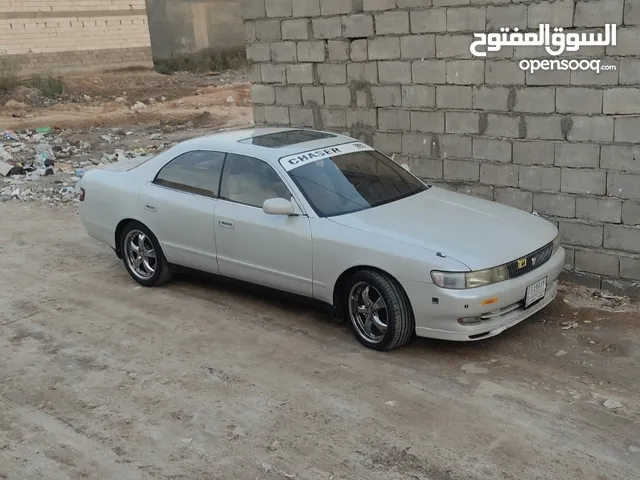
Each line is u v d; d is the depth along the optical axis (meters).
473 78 7.01
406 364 5.10
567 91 6.36
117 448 4.19
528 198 6.89
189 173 6.50
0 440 4.34
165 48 42.56
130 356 5.45
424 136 7.60
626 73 5.97
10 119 23.64
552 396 4.55
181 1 43.06
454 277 4.82
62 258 8.16
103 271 7.62
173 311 6.34
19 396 4.89
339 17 7.98
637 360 5.02
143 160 7.41
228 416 4.48
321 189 5.76
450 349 5.32
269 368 5.13
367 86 7.96
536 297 5.27
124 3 35.78
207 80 36.47
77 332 5.96
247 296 6.65
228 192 6.14
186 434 4.30
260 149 6.12
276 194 5.80
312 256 5.49
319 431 4.25
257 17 8.77
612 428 4.14
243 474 3.87
